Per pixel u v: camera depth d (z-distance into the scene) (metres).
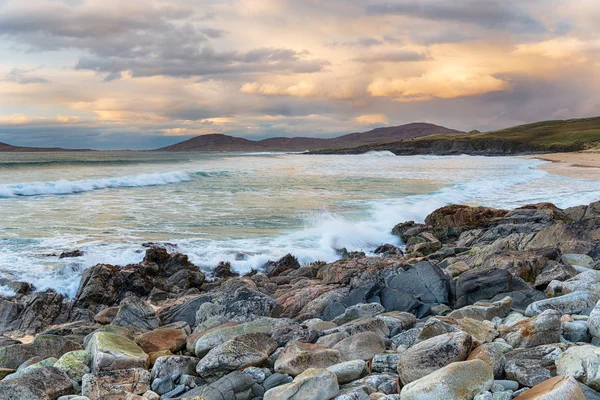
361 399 5.35
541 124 197.12
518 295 9.86
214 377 6.64
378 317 8.66
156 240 19.19
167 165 67.69
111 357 6.89
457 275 12.79
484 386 5.09
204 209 26.94
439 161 86.19
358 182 41.97
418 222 24.89
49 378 6.36
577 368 5.33
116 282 14.11
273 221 23.61
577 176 43.91
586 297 8.21
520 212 21.08
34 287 13.77
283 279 14.95
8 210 25.47
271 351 7.28
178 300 12.79
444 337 6.13
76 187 34.72
